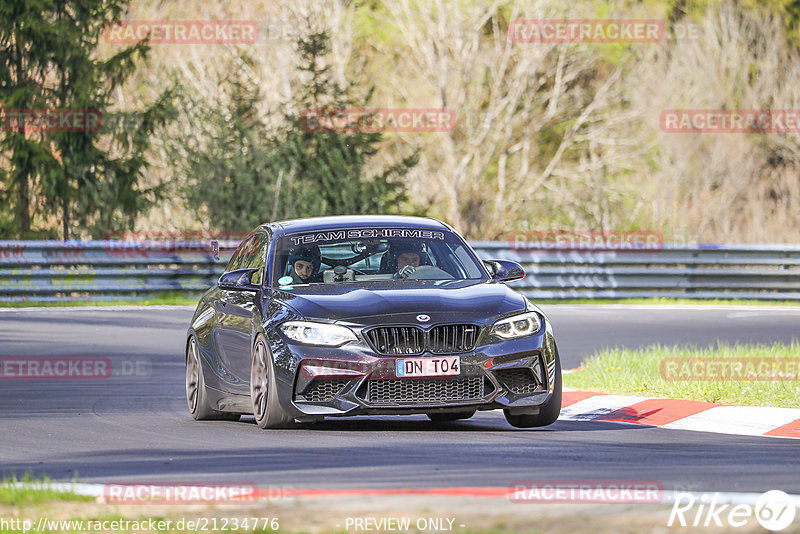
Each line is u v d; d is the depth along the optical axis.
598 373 45.81
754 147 180.75
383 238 37.41
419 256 36.84
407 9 164.50
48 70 119.38
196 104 117.62
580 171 170.38
